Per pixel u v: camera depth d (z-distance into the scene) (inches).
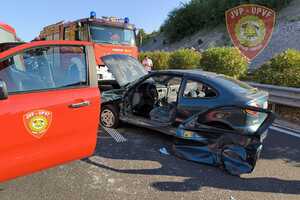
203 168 172.2
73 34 433.1
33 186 144.8
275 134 235.6
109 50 415.2
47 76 124.3
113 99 240.5
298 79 334.0
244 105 176.7
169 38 1533.0
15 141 110.9
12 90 113.5
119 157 184.1
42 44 123.7
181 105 201.6
